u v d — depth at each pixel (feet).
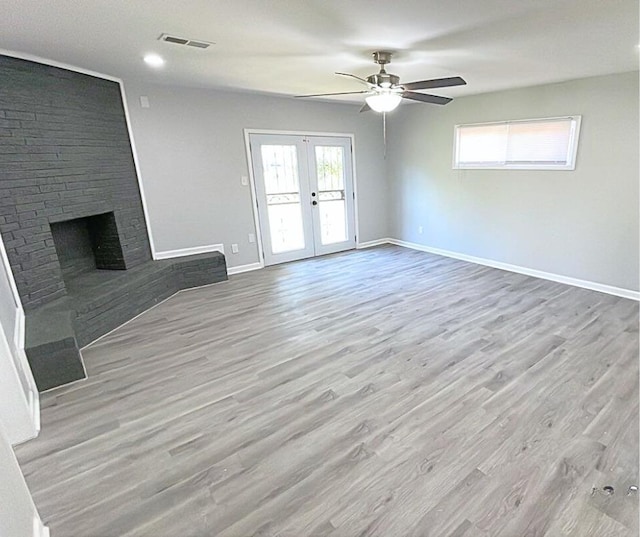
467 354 9.62
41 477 6.17
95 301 11.10
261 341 10.78
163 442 6.88
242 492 5.76
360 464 6.22
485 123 16.44
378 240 22.86
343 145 20.07
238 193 17.26
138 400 8.17
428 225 20.42
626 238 13.03
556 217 14.84
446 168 18.66
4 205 9.58
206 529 5.21
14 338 7.85
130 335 11.42
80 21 7.50
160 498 5.71
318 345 10.43
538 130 14.76
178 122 15.14
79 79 11.79
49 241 10.89
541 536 4.92
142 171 14.65
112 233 13.66
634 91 12.05
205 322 12.25
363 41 8.82
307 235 19.99
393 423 7.17
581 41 8.86
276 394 8.23
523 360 9.21
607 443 6.45
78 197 11.85
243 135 16.83
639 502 5.33
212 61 10.66
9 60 9.74
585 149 13.52
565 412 7.27
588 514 5.18
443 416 7.31
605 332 10.53
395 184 21.74
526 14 7.26
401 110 20.15
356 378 8.74
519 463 6.10
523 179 15.65
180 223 15.99
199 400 8.11
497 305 12.83
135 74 12.43
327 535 5.06
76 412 7.81
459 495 5.57
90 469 6.31
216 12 7.09
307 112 18.40
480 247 17.99
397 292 14.48
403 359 9.50
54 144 10.96
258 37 8.53
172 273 14.85
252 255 18.28
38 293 10.58
